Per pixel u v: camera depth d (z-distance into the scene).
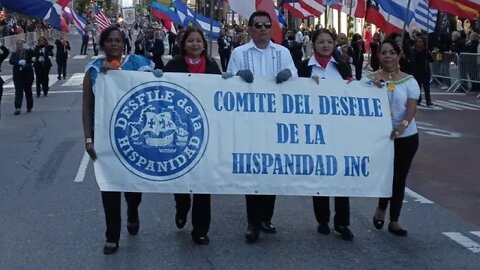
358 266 6.26
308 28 43.22
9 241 6.99
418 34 20.83
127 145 6.50
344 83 6.89
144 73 6.56
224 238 7.11
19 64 17.31
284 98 6.79
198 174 6.62
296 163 6.75
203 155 6.62
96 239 7.04
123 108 6.50
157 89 6.57
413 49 19.14
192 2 64.50
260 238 7.11
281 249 6.75
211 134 6.64
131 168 6.51
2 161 11.30
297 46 27.48
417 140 7.11
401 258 6.49
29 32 45.72
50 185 9.55
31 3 11.07
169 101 6.57
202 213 6.78
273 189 6.72
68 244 6.88
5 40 38.75
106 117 6.48
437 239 7.12
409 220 7.89
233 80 6.73
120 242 6.95
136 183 6.52
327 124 6.80
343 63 7.15
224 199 8.90
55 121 16.09
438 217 8.04
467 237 7.21
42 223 7.64
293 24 42.62
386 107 6.90
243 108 6.71
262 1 9.97
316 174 6.77
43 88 21.66
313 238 7.13
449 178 10.27
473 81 22.61
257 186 6.70
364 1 19.03
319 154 6.77
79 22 29.45
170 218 7.84
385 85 6.93
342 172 6.80
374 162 6.84
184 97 6.61
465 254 6.62
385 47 7.04
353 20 35.59
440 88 24.42
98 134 6.46
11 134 14.22
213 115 6.65
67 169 10.62
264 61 7.00
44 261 6.38
